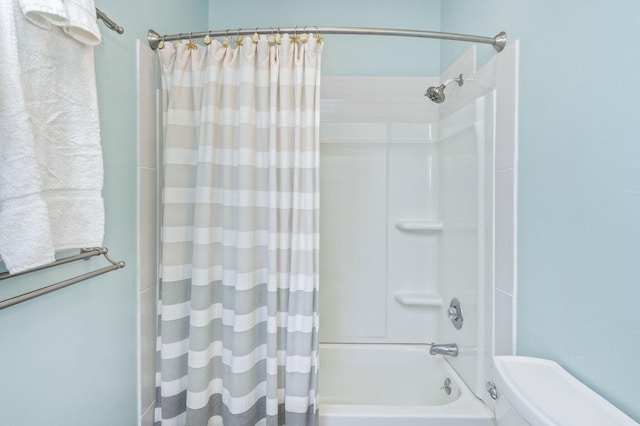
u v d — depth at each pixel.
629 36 0.60
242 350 1.03
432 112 1.66
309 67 1.03
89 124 0.67
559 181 0.79
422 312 1.71
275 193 1.04
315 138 1.04
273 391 1.05
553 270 0.81
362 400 1.65
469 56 1.26
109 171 0.86
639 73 0.58
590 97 0.69
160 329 1.09
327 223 1.71
